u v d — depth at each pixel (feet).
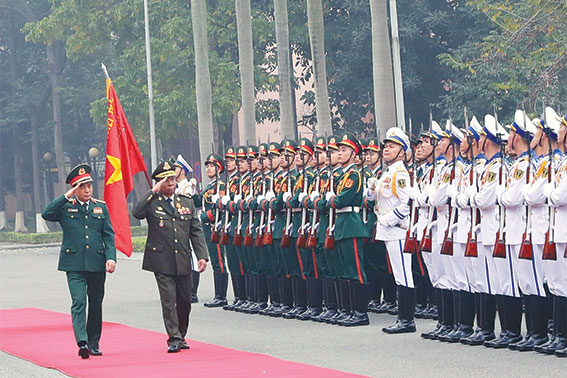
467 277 47.50
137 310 67.87
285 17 113.50
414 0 153.07
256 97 174.09
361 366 41.93
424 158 52.34
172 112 166.40
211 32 164.45
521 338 45.93
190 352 47.19
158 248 47.57
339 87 159.43
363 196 55.72
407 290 51.49
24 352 49.16
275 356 45.57
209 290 79.97
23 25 219.61
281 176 60.64
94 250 47.01
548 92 113.39
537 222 43.52
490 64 125.80
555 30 114.42
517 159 44.19
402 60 152.25
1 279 101.81
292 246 60.23
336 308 57.82
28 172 248.73
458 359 42.93
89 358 46.32
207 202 67.05
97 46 184.14
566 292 42.78
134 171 54.08
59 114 205.36
